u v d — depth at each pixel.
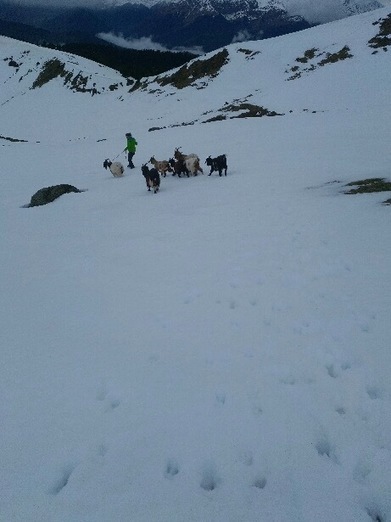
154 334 4.92
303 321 4.78
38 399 3.92
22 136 55.72
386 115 24.73
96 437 3.37
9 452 3.29
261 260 6.75
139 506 2.74
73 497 2.85
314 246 7.05
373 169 12.51
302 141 19.69
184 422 3.44
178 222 9.94
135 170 19.73
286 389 3.71
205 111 49.44
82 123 59.66
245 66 64.06
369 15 64.38
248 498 2.75
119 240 9.22
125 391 3.92
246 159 17.66
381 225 7.54
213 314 5.22
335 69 50.25
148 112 57.66
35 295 6.61
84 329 5.27
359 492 2.73
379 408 3.37
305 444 3.12
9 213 14.36
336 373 3.85
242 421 3.39
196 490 2.84
